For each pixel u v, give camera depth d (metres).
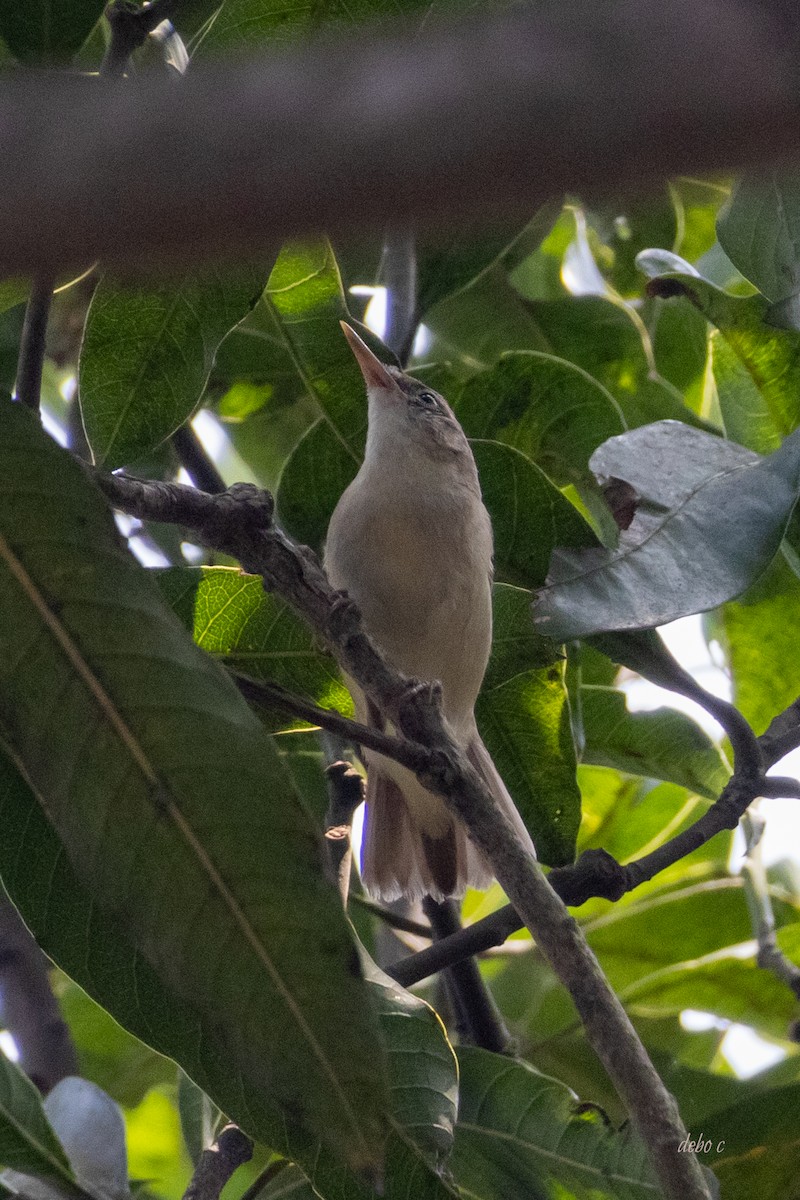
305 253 6.89
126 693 3.55
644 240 9.90
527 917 3.86
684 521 6.02
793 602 7.64
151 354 5.36
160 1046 4.61
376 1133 3.39
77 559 3.60
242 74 1.14
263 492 4.52
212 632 6.14
